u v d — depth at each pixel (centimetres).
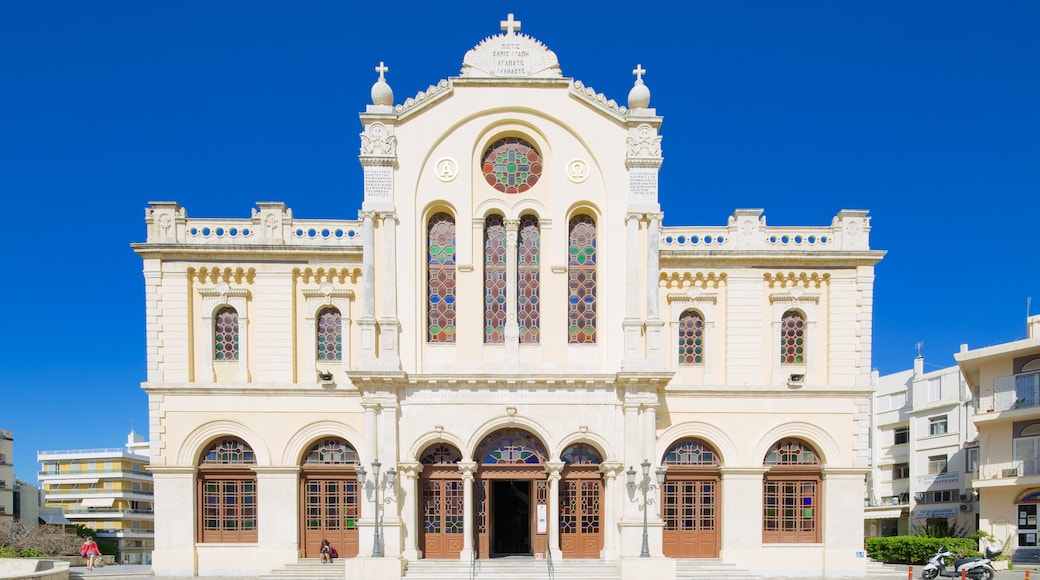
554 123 3000
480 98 2994
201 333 3133
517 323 2947
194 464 3045
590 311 2981
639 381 2811
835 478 3106
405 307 2897
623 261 2931
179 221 3153
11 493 6438
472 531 2822
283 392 3067
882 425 5950
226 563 3014
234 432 3055
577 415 2859
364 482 2752
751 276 3203
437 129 2977
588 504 2892
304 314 3155
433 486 2891
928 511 5138
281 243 3148
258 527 3023
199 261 3139
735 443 3109
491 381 2838
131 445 9531
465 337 2912
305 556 3041
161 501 3025
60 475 7938
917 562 3541
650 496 2767
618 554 2800
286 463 3045
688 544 3098
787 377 3177
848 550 3072
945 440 5150
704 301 3206
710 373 3183
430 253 3002
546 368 2898
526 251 3014
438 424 2839
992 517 3991
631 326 2856
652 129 2961
